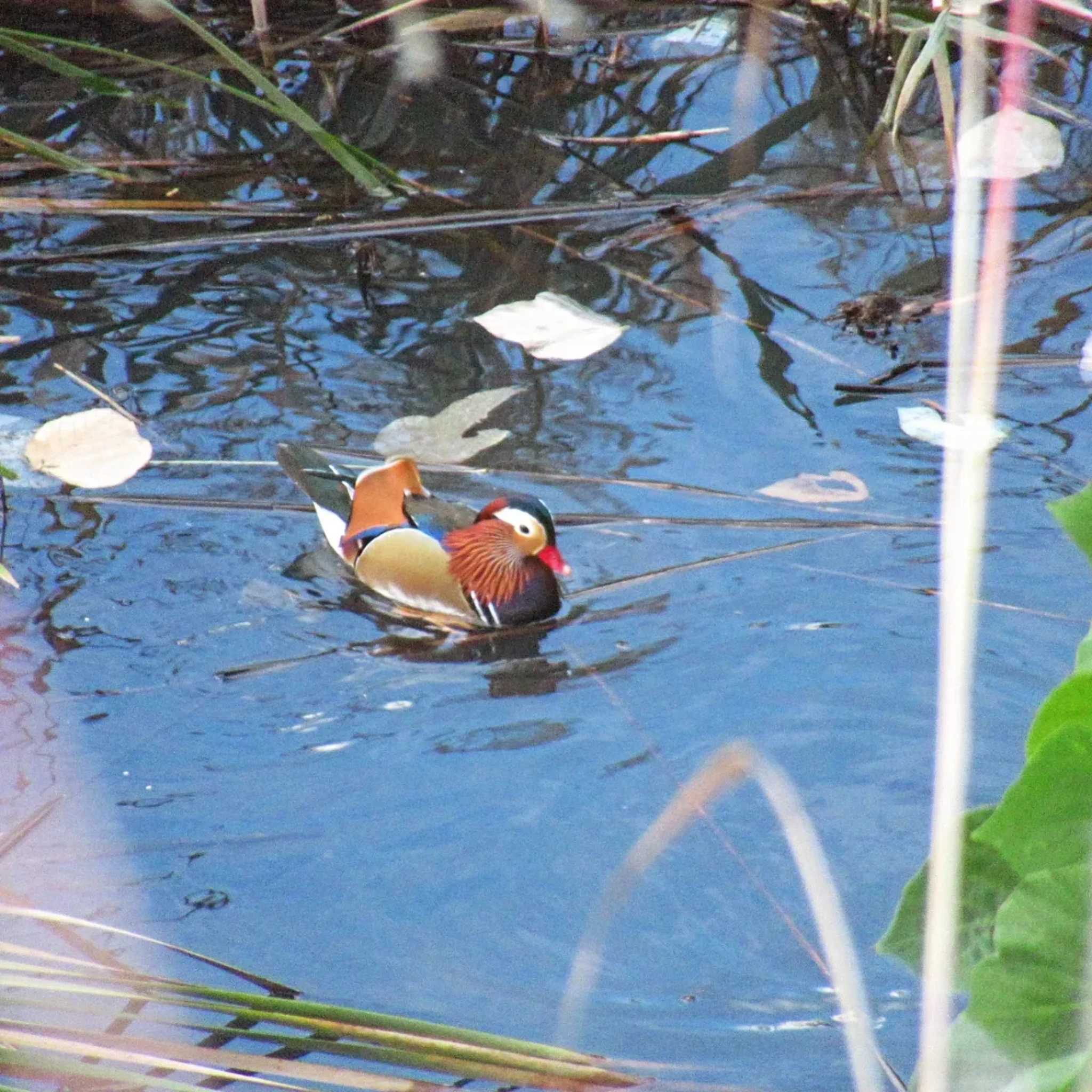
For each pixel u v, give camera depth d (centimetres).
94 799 818
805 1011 681
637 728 885
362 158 1397
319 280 1356
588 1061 595
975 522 276
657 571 1019
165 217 1441
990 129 1512
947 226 1422
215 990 581
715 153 1562
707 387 1200
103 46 1762
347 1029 577
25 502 1079
